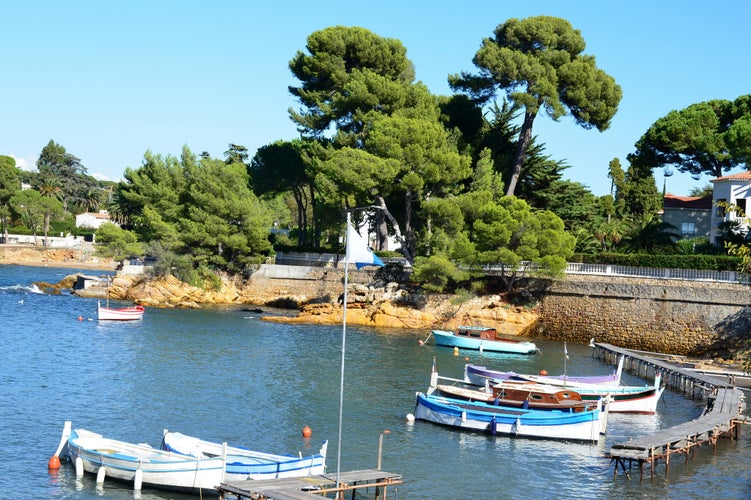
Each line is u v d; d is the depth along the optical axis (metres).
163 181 117.06
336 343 76.88
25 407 47.31
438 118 109.75
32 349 66.69
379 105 105.81
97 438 38.75
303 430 43.91
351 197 98.19
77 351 66.56
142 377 57.09
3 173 184.12
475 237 89.25
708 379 58.66
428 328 90.88
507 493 36.03
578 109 104.94
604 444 44.47
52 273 152.88
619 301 82.06
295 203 183.12
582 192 109.25
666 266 80.81
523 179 110.06
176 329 81.81
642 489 37.00
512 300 90.25
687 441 42.16
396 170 94.75
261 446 41.50
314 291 107.19
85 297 110.12
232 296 110.06
